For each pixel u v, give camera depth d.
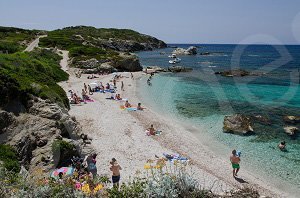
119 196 9.64
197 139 23.50
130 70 67.00
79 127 21.19
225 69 70.56
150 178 10.91
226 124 25.62
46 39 89.88
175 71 65.62
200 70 68.81
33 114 18.27
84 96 34.75
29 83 20.98
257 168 18.61
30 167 15.17
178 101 36.56
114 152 19.45
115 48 131.88
